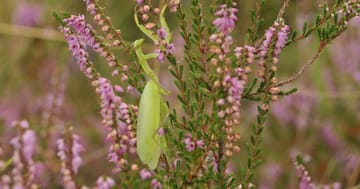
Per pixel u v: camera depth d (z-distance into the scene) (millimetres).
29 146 677
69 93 1149
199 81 629
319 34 635
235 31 1002
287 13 1059
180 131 629
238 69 602
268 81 629
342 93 1034
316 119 1049
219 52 603
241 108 1117
